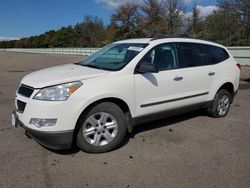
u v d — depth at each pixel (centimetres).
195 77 544
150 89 469
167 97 498
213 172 373
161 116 502
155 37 527
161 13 5094
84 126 411
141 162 399
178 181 349
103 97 413
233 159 414
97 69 456
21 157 407
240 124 585
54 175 358
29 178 350
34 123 386
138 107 460
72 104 389
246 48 1706
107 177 356
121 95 432
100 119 424
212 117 627
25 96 405
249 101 827
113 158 410
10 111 657
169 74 497
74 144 434
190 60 546
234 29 3638
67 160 400
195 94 551
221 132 532
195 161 405
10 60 3095
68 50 5491
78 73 429
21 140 471
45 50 7131
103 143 429
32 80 418
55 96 385
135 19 6131
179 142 477
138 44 504
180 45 538
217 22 3850
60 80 399
